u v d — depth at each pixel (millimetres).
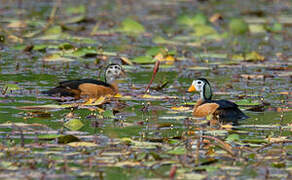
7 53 24391
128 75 21703
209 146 13125
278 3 41250
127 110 16672
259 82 20812
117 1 40312
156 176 11078
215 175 11258
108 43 27516
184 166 11648
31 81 19891
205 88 17141
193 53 25969
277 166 11891
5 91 17938
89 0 40000
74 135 13750
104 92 18750
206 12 36781
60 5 36750
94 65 23094
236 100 18047
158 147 12906
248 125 15219
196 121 15602
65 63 23219
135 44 27453
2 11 33594
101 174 11102
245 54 25375
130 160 11914
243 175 11320
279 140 13656
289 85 20359
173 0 41906
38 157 11984
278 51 26703
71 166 11539
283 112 16672
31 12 33594
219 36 29641
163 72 22359
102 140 13344
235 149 12984
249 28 30953
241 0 42625
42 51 25047
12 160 11789
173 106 17281
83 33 29375
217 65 23891
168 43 27812
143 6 38781
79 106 16938
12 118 15156
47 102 17234
